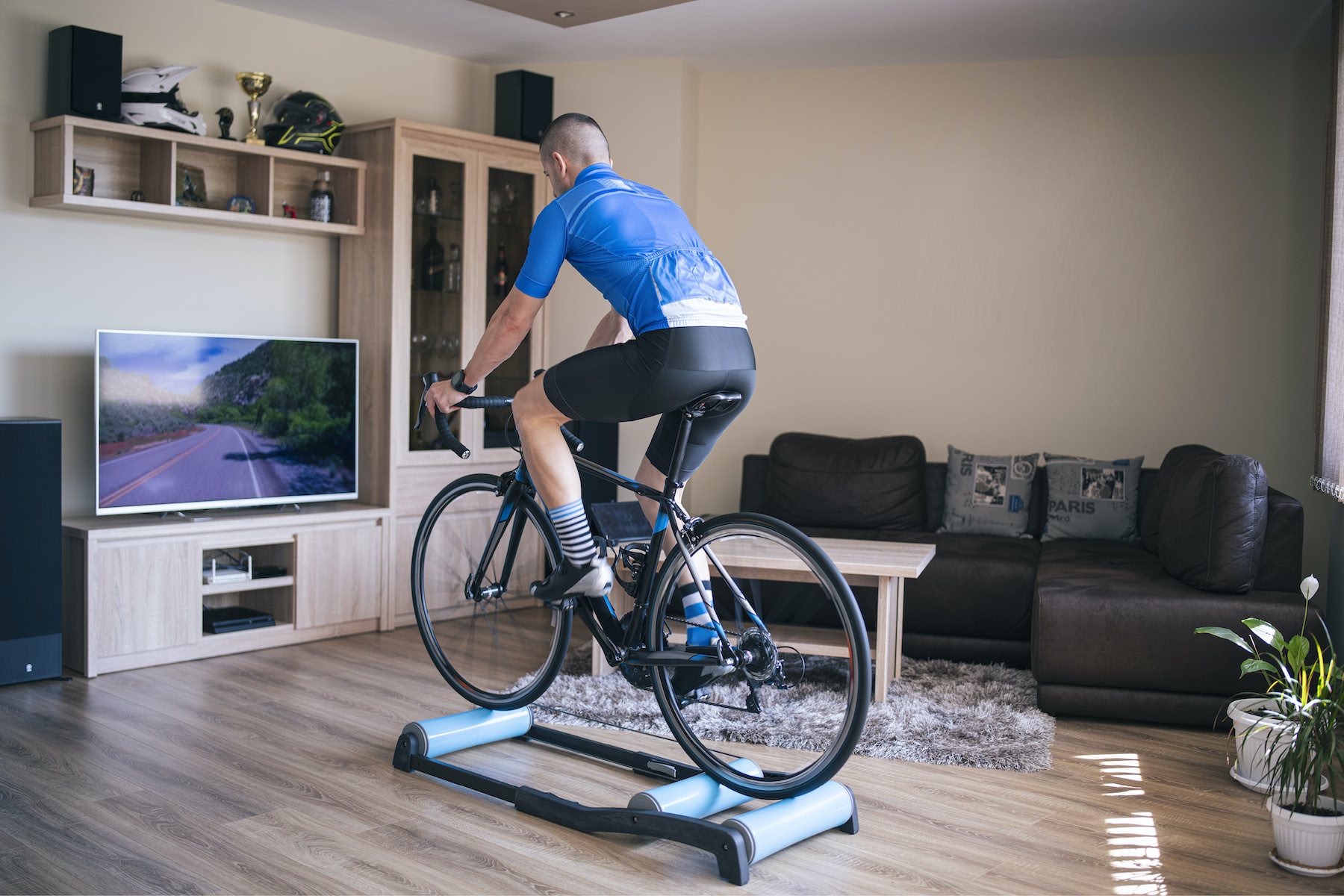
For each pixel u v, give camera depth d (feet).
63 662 12.43
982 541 14.71
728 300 7.29
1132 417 16.33
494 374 16.40
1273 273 15.62
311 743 9.82
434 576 15.46
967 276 16.98
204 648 13.01
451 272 15.64
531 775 9.01
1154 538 13.53
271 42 14.88
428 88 16.84
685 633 7.80
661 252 7.09
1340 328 12.07
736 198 17.99
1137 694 10.75
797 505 16.06
